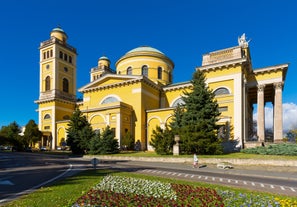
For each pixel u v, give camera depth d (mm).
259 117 34469
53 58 54656
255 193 9781
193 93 28547
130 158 28078
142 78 40250
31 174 15539
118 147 35312
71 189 10008
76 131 36469
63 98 55156
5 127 58312
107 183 11367
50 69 55188
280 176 16203
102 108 39000
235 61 32062
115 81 43719
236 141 30281
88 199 8312
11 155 35938
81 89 47094
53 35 57438
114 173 15547
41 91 56031
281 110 33219
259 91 35094
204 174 16797
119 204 7910
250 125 44469
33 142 49906
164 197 8969
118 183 11430
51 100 53250
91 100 46031
